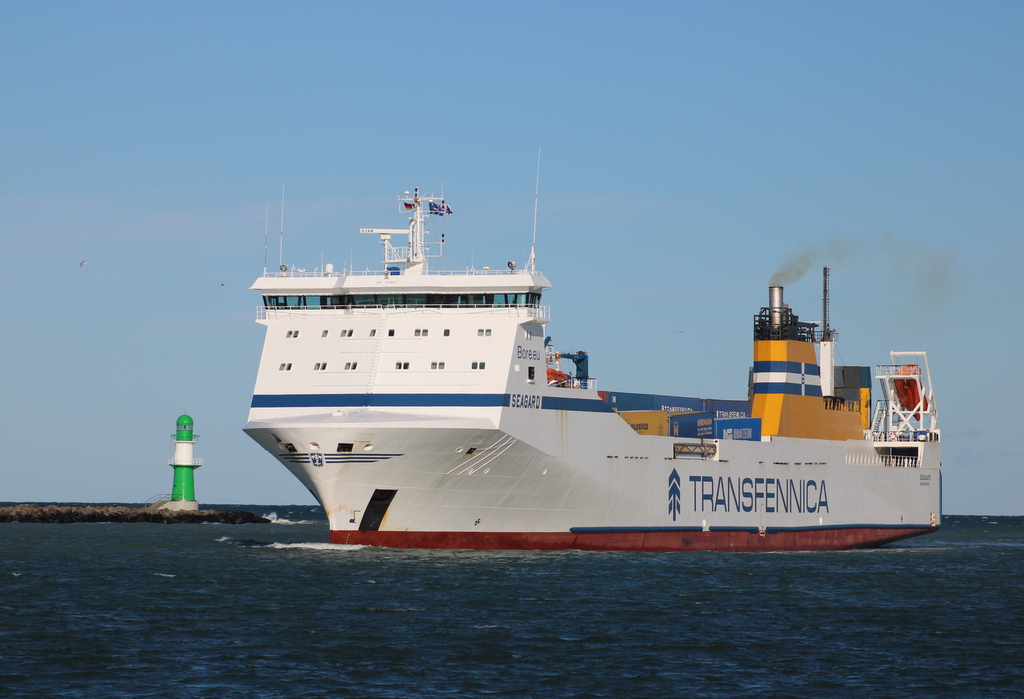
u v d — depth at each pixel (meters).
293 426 130.25
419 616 98.00
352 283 137.25
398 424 127.50
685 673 79.88
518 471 136.12
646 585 119.94
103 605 103.94
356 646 86.00
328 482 133.50
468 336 133.88
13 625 93.50
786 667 82.38
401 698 72.25
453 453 130.62
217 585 116.56
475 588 113.12
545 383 138.12
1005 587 131.88
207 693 72.69
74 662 80.31
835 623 100.75
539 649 86.06
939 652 88.25
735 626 97.62
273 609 101.25
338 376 135.75
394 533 138.50
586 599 108.75
